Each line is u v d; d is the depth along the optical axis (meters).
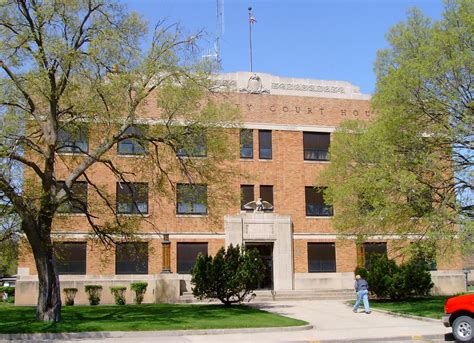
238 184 36.72
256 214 36.22
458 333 16.69
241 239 35.69
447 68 21.53
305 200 37.72
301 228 37.22
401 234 25.53
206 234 35.66
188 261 35.34
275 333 18.73
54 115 20.66
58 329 18.09
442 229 21.08
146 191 24.52
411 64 22.02
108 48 19.80
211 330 18.53
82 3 20.27
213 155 23.23
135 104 20.80
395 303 29.39
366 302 25.55
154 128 22.47
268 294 33.50
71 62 19.16
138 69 20.56
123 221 26.41
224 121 22.86
